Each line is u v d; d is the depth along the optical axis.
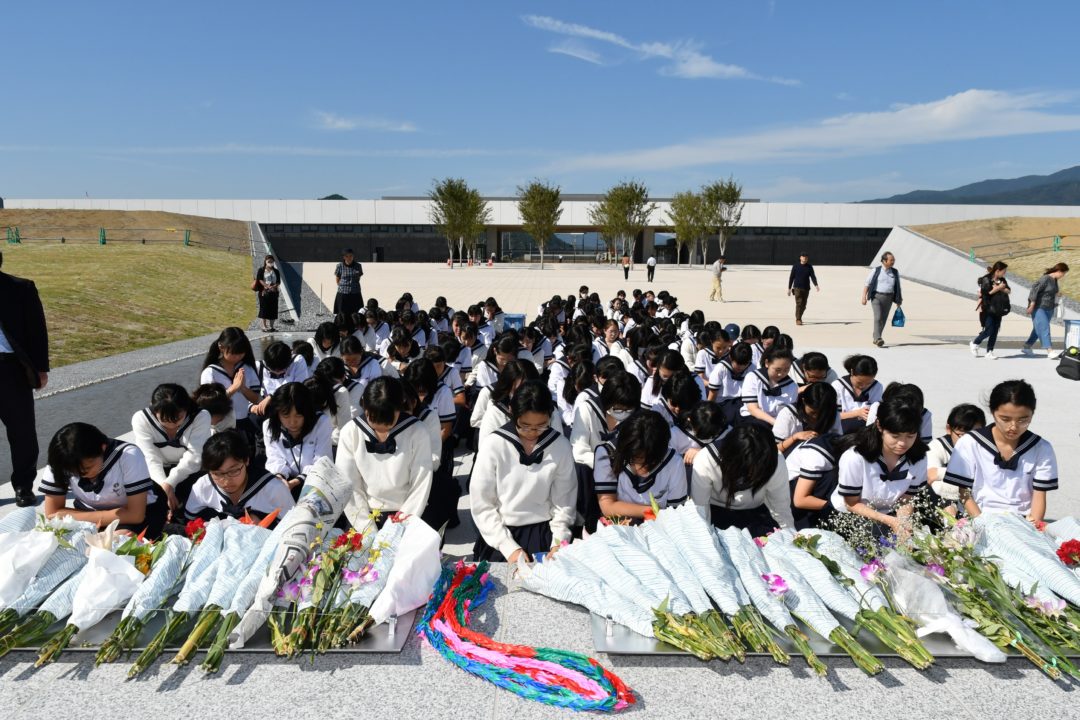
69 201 60.94
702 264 61.81
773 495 4.11
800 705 2.42
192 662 2.63
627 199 56.59
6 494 5.86
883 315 14.82
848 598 2.86
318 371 6.03
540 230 56.81
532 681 2.50
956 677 2.57
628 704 2.41
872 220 60.72
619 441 3.98
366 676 2.59
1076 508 5.67
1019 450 4.06
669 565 3.05
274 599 2.87
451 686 2.54
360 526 4.21
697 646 2.61
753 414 6.50
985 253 40.19
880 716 2.36
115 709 2.38
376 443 4.24
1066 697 2.46
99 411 8.77
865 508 3.97
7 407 5.39
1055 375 11.45
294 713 2.38
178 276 25.95
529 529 4.07
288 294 25.67
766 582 2.87
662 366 6.08
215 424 5.60
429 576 3.04
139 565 3.03
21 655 2.67
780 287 34.69
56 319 15.31
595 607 2.92
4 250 30.02
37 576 2.94
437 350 6.04
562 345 9.11
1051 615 2.74
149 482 4.27
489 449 4.00
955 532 3.21
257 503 4.21
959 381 10.97
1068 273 28.94
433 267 53.00
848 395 6.24
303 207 61.31
